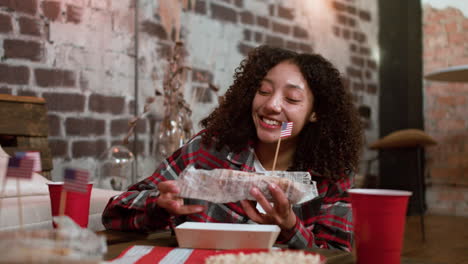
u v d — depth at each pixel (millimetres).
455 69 2410
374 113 4355
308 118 1164
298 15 3621
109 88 2520
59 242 533
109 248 816
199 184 847
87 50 2418
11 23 2133
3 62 2107
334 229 1059
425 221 3826
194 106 2920
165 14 2783
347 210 1090
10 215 1156
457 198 4180
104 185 2266
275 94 1098
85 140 2404
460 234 3217
